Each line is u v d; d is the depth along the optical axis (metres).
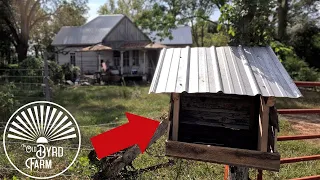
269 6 2.42
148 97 10.90
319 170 3.82
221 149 1.85
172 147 1.93
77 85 15.87
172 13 14.93
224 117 2.05
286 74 1.95
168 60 2.19
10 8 17.02
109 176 2.61
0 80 10.37
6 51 19.84
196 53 2.26
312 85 2.77
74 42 20.53
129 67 20.09
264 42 2.40
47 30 26.41
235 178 2.44
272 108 1.78
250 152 1.81
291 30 17.45
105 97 10.98
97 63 20.06
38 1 19.45
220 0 12.77
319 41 17.78
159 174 3.39
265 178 3.57
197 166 3.73
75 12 21.64
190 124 2.11
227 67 2.02
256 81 1.84
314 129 6.40
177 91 1.76
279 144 4.86
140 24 16.23
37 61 11.91
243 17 2.42
